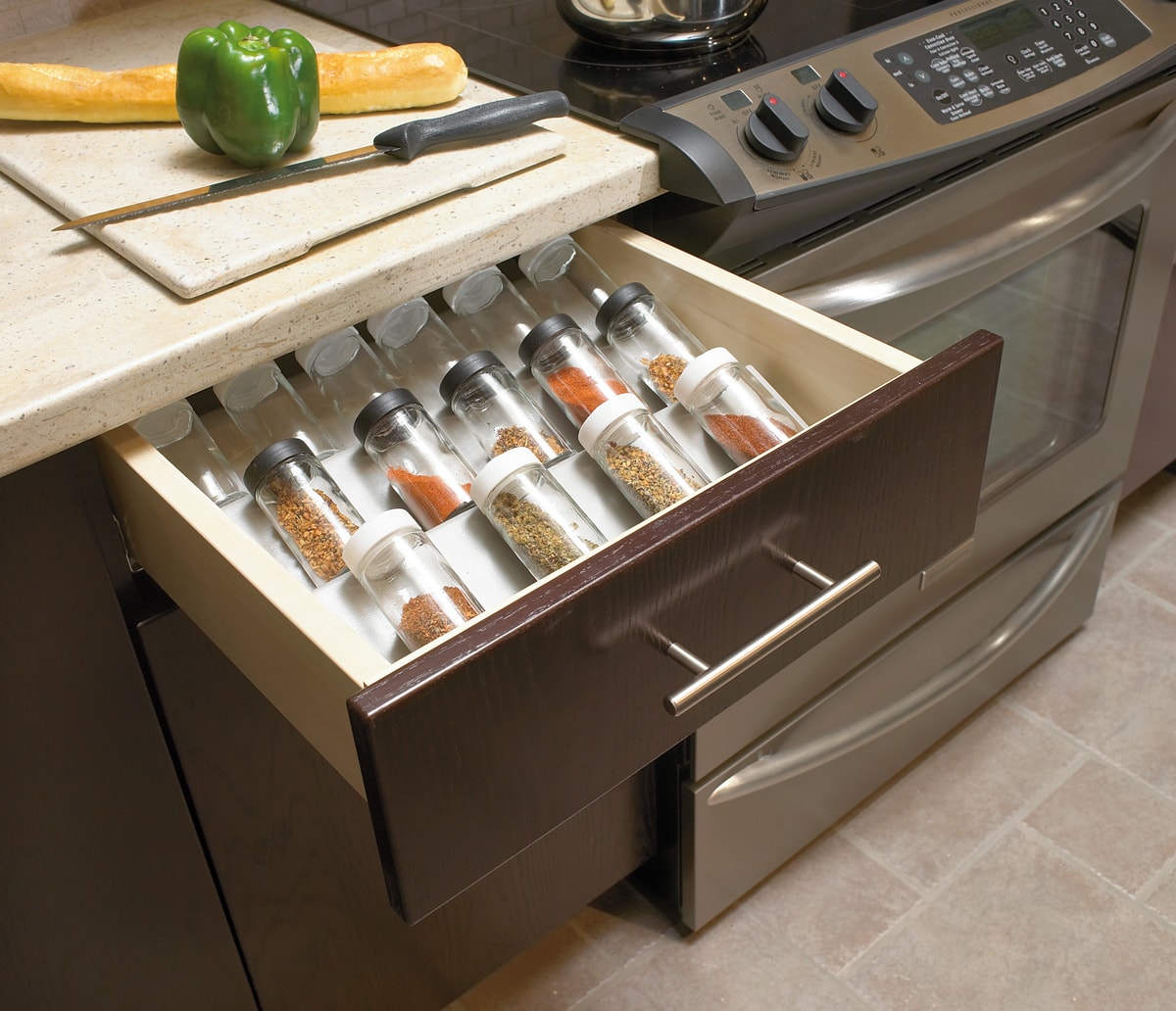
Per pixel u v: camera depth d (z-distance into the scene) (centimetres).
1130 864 138
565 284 97
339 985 114
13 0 116
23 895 89
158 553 76
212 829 96
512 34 112
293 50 88
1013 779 148
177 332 74
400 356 91
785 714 121
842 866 140
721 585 66
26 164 93
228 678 90
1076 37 110
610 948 134
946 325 116
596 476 81
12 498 74
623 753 69
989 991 127
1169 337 148
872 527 74
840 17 108
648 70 102
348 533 76
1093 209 116
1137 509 187
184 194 85
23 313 77
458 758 58
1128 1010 124
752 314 84
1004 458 133
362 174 88
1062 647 166
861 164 95
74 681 83
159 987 102
